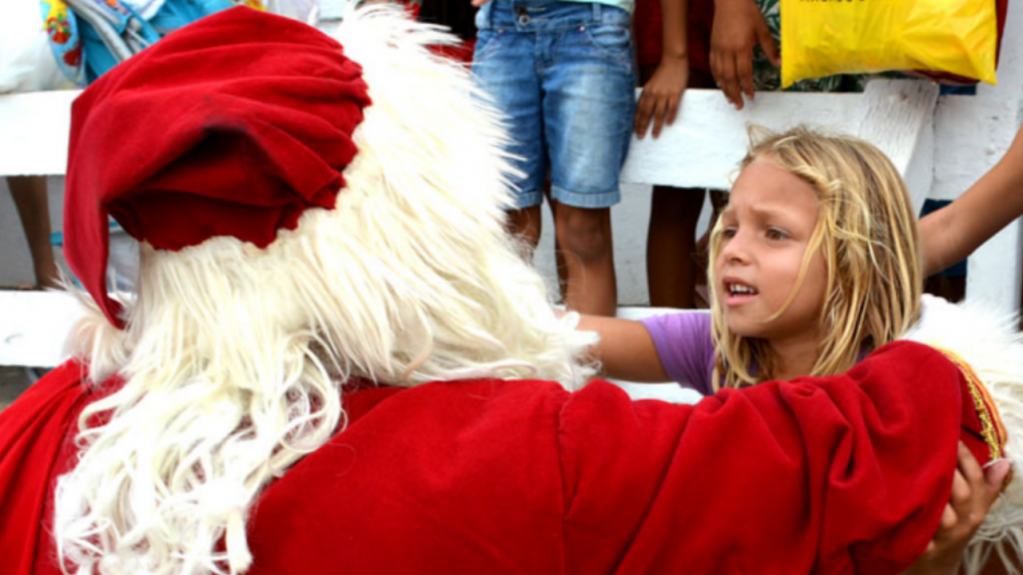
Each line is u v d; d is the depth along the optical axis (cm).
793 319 132
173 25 225
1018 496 105
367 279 93
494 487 89
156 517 85
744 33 195
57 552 90
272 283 93
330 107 94
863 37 168
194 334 95
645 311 220
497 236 104
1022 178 152
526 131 217
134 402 95
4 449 98
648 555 90
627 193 326
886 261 130
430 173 98
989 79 162
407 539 87
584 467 90
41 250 307
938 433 95
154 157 85
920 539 91
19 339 239
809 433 92
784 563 90
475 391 98
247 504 88
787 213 130
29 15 216
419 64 106
